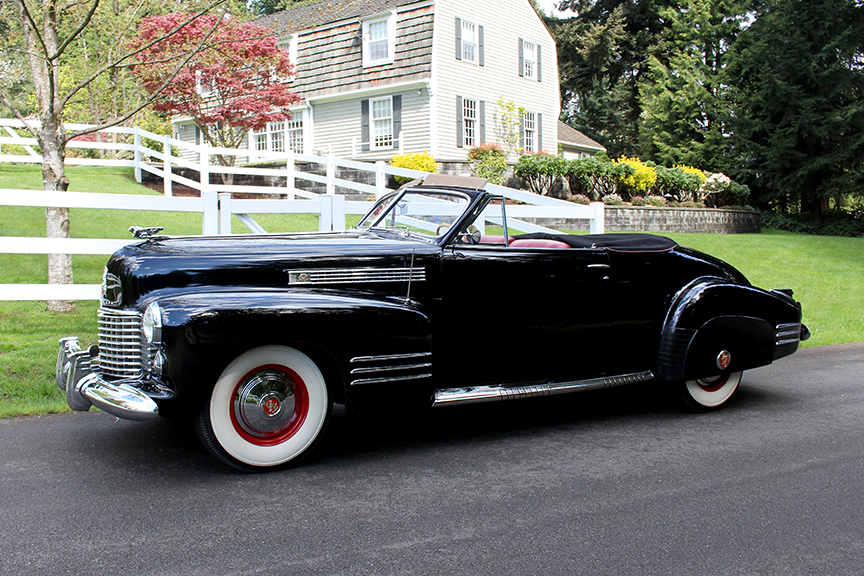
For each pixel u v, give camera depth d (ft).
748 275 40.88
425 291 14.03
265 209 22.74
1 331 21.30
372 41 74.33
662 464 12.95
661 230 62.08
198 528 9.87
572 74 133.28
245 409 12.05
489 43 77.71
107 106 54.85
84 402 12.80
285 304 11.95
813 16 83.30
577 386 15.60
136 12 30.48
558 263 15.23
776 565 9.00
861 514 10.65
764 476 12.30
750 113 87.04
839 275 42.73
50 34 25.34
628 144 143.13
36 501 10.75
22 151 78.64
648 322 16.35
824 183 84.33
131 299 12.56
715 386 17.16
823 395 18.75
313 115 79.51
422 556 9.11
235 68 54.03
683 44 99.19
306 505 10.79
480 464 12.90
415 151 72.23
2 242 19.56
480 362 14.65
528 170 62.64
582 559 9.09
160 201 21.38
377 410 12.96
